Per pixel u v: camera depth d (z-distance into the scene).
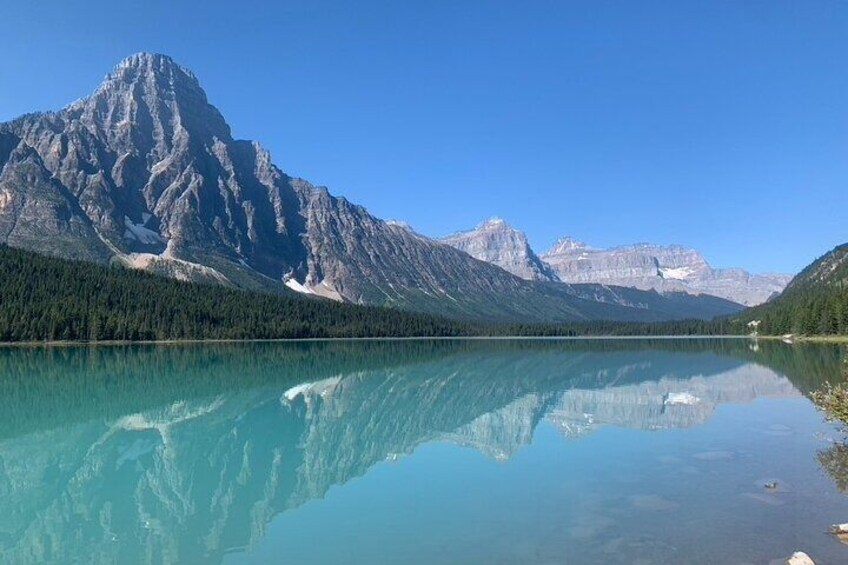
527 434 40.81
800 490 25.33
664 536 20.45
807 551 18.75
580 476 28.84
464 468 31.78
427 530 22.36
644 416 46.84
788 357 108.06
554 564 18.66
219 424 48.44
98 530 24.05
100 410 55.31
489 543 20.70
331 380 82.38
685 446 34.81
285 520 24.44
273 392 68.88
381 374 91.25
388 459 34.91
